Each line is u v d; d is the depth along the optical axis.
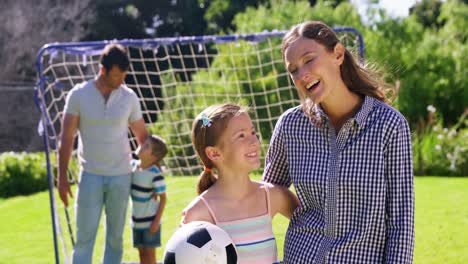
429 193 9.18
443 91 13.60
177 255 2.79
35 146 18.05
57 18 20.23
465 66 13.73
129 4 23.47
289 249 2.80
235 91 12.86
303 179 2.76
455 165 11.30
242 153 2.86
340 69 2.73
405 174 2.62
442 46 14.19
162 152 5.50
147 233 5.56
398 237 2.59
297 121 2.81
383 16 15.13
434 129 11.89
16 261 6.43
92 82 5.08
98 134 5.03
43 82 5.71
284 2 16.52
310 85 2.67
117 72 4.98
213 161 2.91
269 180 3.00
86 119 5.03
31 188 11.62
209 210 2.89
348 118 2.73
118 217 5.18
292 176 2.82
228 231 2.87
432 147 11.52
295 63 2.68
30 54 19.53
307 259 2.71
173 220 7.51
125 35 23.61
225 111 2.90
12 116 18.22
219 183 2.94
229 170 2.89
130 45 6.14
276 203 2.97
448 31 15.34
